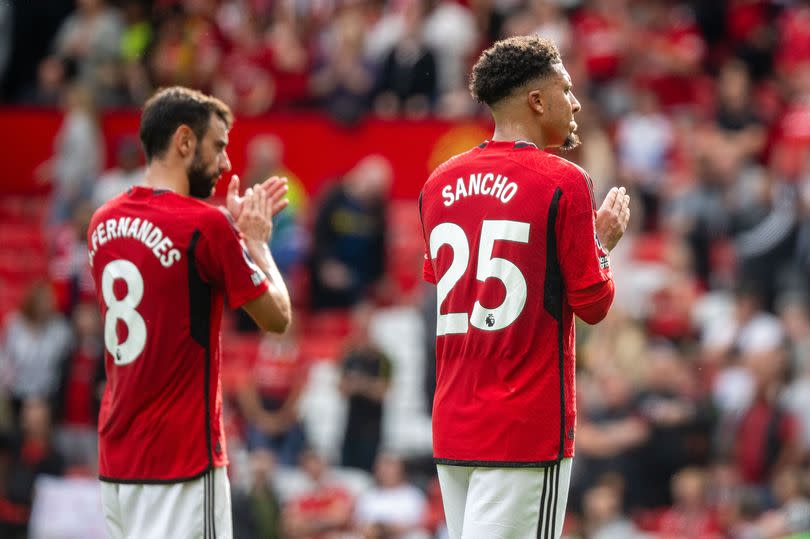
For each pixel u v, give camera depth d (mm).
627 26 59156
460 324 14680
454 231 14828
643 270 50594
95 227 16141
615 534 36469
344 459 43812
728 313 45844
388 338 50531
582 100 51875
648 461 38312
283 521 39750
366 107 58312
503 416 14305
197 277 15695
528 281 14383
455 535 14945
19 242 59156
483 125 56781
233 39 64062
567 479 14633
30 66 70062
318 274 50812
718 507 37250
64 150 58500
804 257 47625
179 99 16125
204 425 15727
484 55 15125
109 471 15891
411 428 47125
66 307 52656
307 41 62000
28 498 41312
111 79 63125
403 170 57594
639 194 53594
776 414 39281
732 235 49031
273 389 44219
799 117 55750
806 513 36125
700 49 62375
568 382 14523
